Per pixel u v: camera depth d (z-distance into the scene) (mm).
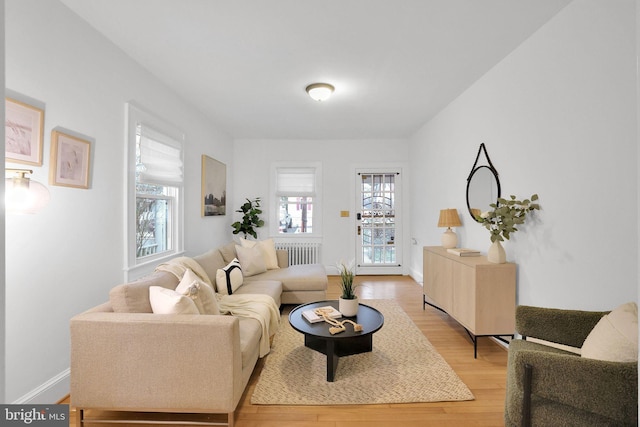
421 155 4824
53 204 1889
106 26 2184
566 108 2012
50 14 1852
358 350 2291
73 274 2033
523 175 2434
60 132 1909
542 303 2230
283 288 3592
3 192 634
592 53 1822
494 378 2189
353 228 5582
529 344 1650
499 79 2736
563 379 1225
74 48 2027
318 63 2723
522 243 2451
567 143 2006
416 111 4043
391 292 4438
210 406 1636
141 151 2746
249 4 1954
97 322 1632
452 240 3377
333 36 2314
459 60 2695
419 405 1898
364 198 5605
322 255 5598
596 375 1182
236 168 5508
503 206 2467
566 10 1999
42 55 1807
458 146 3533
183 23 2150
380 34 2291
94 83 2203
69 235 2002
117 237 2445
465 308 2633
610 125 1721
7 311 1660
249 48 2475
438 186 4141
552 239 2139
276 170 5586
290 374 2215
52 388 1866
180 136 3436
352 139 5555
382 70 2863
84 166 2100
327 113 4113
